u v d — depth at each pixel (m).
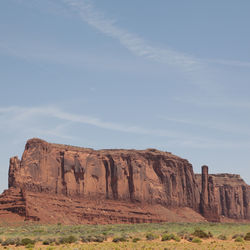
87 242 92.56
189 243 87.75
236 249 75.75
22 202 154.75
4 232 121.06
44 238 98.25
